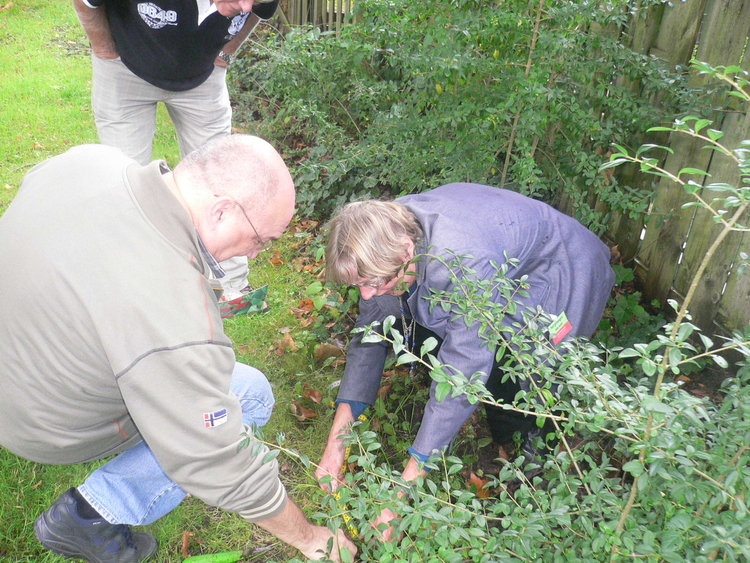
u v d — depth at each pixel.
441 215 2.02
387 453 2.62
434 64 2.73
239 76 5.57
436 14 2.82
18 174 4.59
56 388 1.53
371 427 2.72
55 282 1.42
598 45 2.89
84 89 6.02
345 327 3.30
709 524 1.43
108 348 1.41
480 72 2.87
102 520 1.97
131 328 1.41
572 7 2.62
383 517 2.04
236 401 1.62
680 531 1.30
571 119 2.93
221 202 1.55
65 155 1.67
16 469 2.42
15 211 1.55
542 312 1.83
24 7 8.48
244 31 3.02
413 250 1.96
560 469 1.70
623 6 2.96
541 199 3.96
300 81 4.53
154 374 1.42
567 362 1.60
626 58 2.84
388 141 3.68
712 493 1.38
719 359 1.29
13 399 1.56
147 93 2.94
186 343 1.43
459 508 1.61
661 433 1.35
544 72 2.71
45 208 1.51
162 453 1.52
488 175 3.37
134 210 1.47
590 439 2.46
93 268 1.42
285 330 3.27
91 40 2.70
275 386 2.95
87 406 1.59
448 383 1.48
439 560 1.57
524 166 2.76
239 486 1.63
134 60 2.78
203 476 1.57
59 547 1.99
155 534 2.28
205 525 2.35
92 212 1.47
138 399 1.45
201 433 1.51
